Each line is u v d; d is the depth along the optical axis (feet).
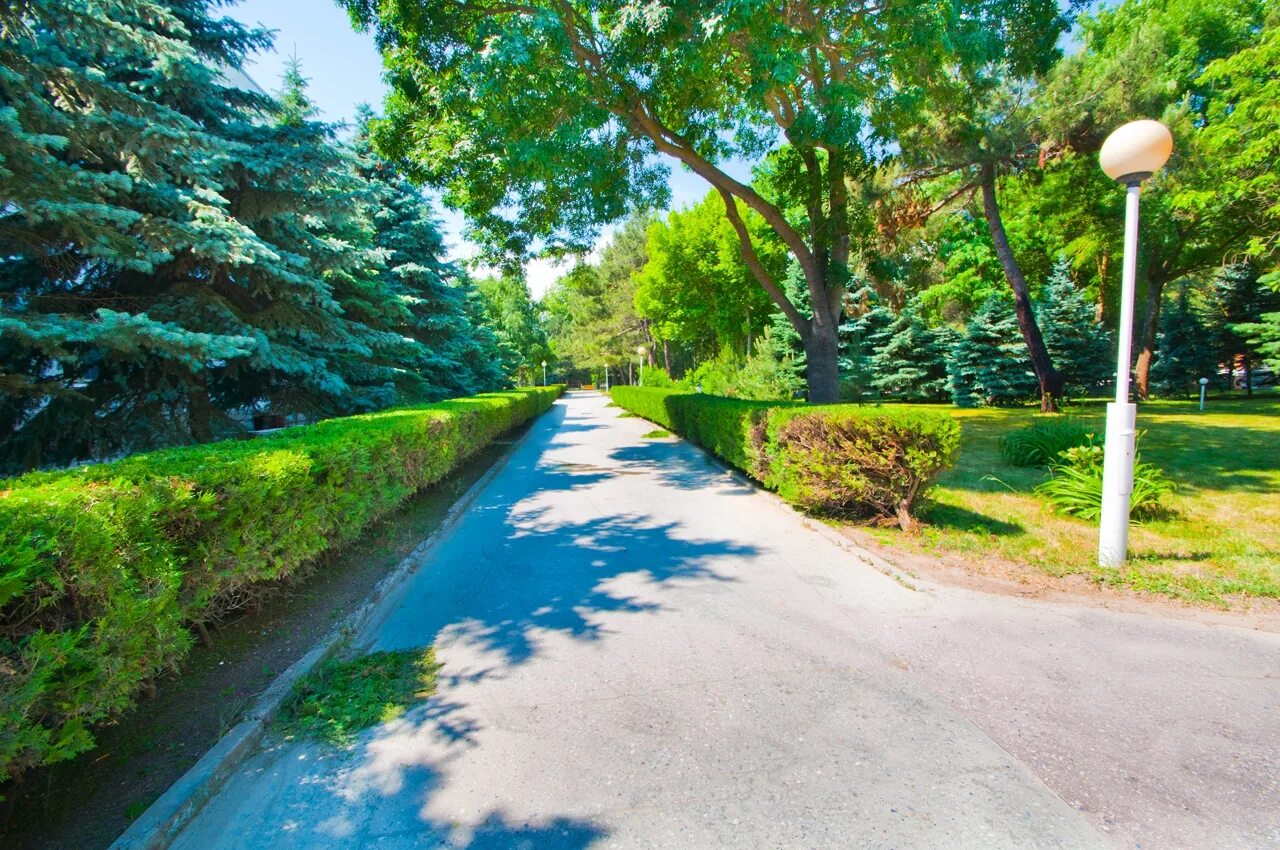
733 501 24.98
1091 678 10.05
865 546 17.44
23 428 23.53
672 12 23.35
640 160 35.76
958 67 35.37
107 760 8.18
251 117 28.04
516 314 155.74
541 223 38.24
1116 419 15.10
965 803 7.13
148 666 8.77
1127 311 14.83
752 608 13.43
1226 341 70.13
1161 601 13.26
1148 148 13.76
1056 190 56.90
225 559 10.86
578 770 7.94
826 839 6.60
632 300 132.67
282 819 7.20
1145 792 7.28
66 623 7.62
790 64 23.75
